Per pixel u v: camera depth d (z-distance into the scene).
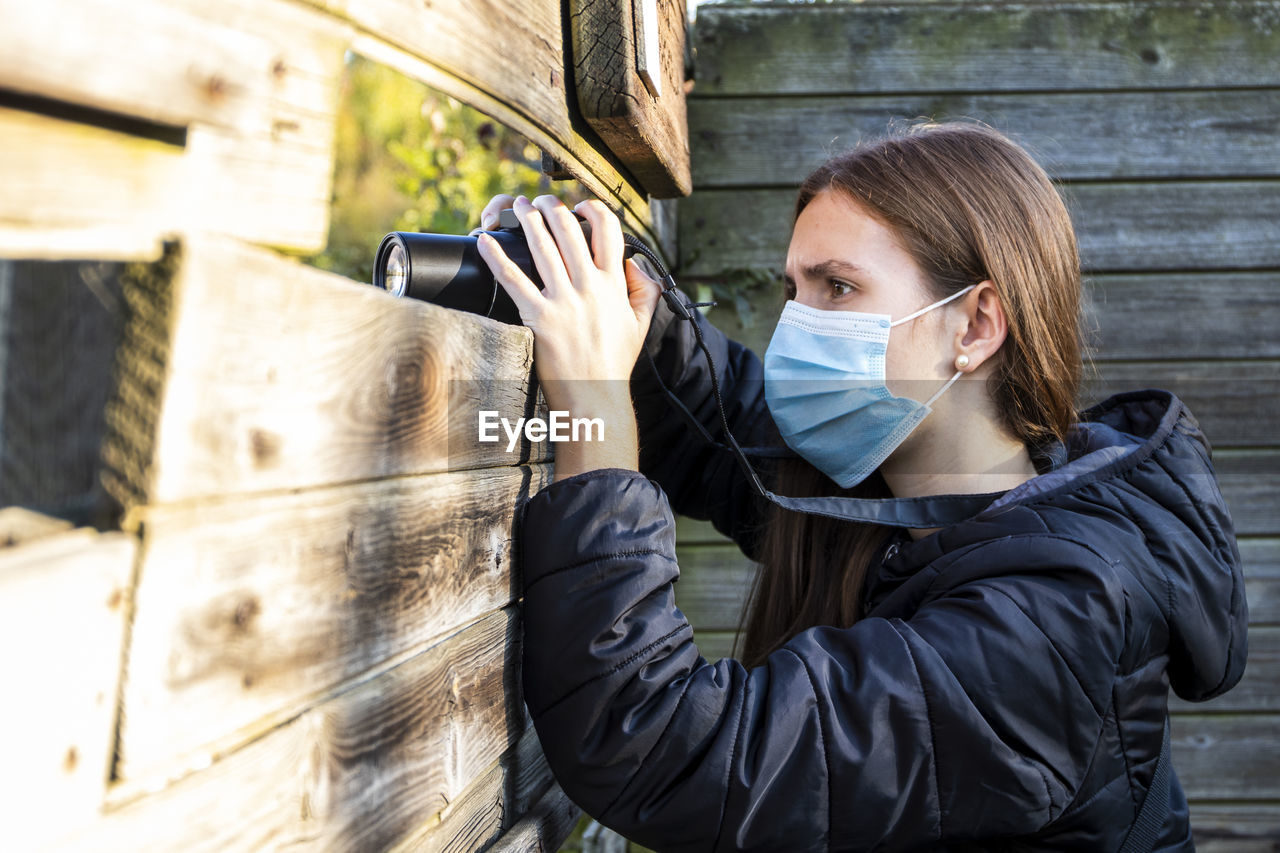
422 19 0.69
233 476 0.48
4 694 0.36
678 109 1.56
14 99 0.39
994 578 1.00
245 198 0.51
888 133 1.33
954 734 0.89
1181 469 1.13
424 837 0.74
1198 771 2.36
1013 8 2.34
